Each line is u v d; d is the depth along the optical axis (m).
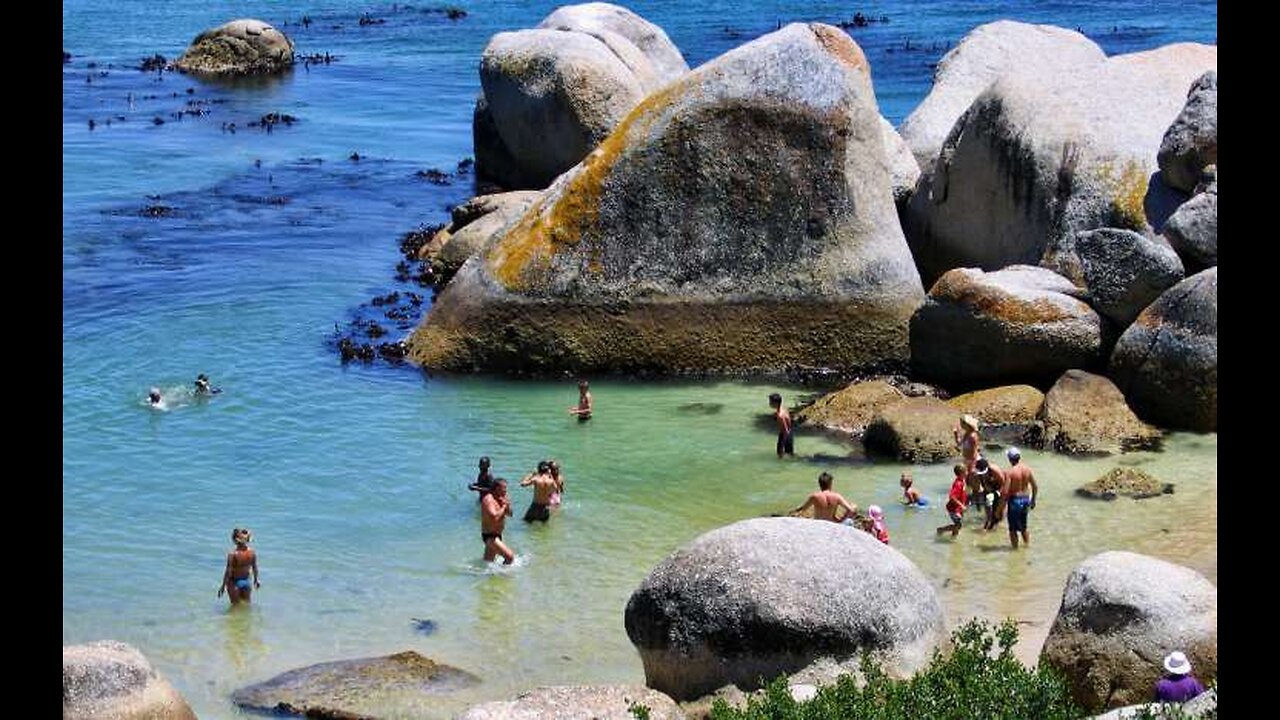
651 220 34.31
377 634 22.81
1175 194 34.25
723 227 34.38
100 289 39.28
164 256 42.72
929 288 38.94
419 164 56.22
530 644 22.45
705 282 34.31
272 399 32.09
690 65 73.25
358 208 49.25
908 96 63.84
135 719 18.34
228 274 41.00
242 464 28.84
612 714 16.84
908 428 29.30
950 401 31.38
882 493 27.77
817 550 18.45
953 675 16.61
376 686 20.98
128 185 51.59
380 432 30.61
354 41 87.00
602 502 27.47
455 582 24.47
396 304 38.50
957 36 79.00
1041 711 16.06
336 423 30.98
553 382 33.94
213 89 71.50
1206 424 29.97
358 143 59.78
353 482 28.20
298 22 94.44
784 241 34.47
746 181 34.38
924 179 39.41
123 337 35.53
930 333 33.06
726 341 34.41
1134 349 30.69
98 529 26.09
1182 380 30.02
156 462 28.83
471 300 34.34
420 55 82.00
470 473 28.69
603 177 34.47
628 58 50.75
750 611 18.05
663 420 31.58
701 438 30.50
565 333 34.12
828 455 29.52
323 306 38.31
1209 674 17.97
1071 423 29.80
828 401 31.45
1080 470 28.53
